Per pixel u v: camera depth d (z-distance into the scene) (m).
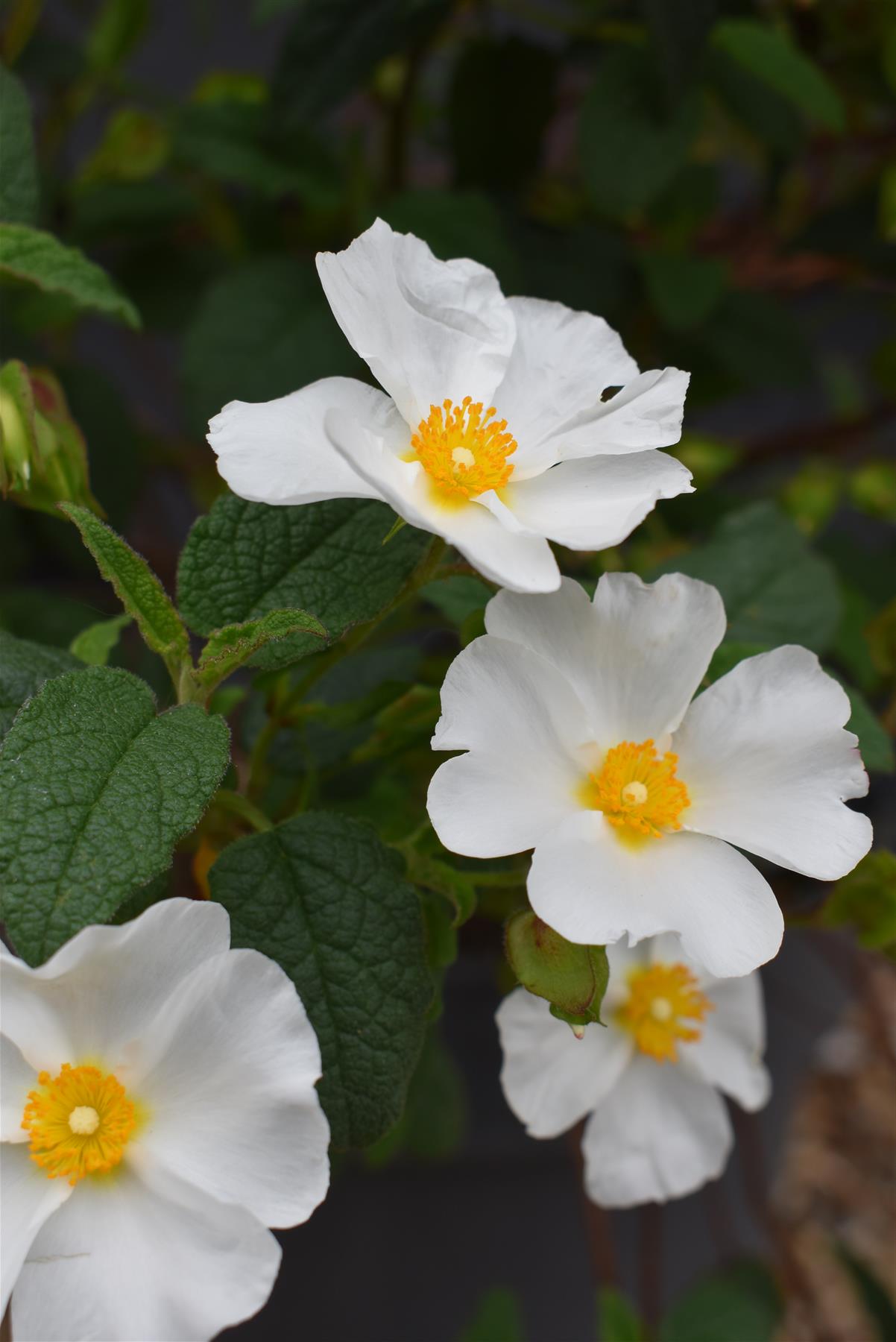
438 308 0.38
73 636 0.51
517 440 0.39
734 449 0.69
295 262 0.53
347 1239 0.73
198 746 0.37
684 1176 0.44
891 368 0.67
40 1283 0.36
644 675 0.38
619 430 0.38
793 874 0.51
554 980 0.38
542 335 0.40
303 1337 0.72
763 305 0.61
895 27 0.56
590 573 0.50
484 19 0.59
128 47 0.59
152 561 0.65
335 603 0.39
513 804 0.38
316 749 0.44
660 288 0.54
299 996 0.38
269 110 0.51
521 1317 0.75
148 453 0.63
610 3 0.57
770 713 0.38
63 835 0.36
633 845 0.38
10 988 0.36
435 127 0.68
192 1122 0.37
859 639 0.50
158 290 0.62
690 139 0.52
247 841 0.39
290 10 0.70
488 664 0.38
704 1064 0.44
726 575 0.45
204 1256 0.36
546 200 0.64
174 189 0.61
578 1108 0.42
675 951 0.44
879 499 0.71
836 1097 0.94
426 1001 0.38
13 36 0.57
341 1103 0.38
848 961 0.77
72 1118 0.36
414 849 0.40
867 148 0.64
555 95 0.58
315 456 0.37
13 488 0.40
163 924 0.36
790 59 0.50
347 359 0.52
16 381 0.40
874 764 0.40
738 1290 0.65
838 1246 0.71
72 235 0.60
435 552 0.39
